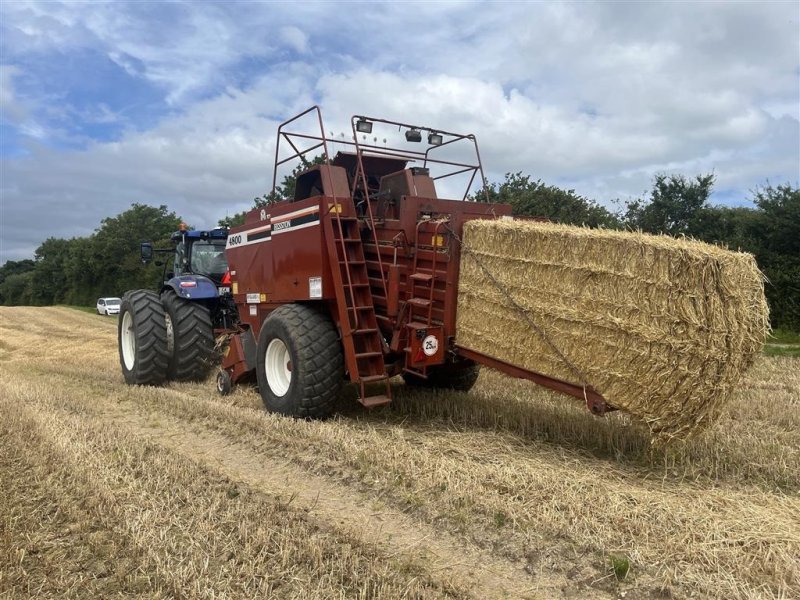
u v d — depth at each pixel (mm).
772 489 3820
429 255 5109
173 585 2709
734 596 2568
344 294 5328
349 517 3441
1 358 12961
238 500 3652
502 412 5469
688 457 4211
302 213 5746
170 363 7973
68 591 2707
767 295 15984
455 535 3221
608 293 3924
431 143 6152
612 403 3951
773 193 17141
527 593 2697
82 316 27078
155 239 46906
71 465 4180
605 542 2998
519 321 4477
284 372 5793
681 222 19750
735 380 3680
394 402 6082
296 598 2621
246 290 6926
